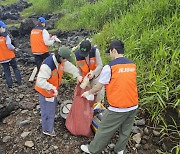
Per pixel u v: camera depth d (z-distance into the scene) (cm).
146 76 511
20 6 1590
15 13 1468
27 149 412
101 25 956
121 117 345
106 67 336
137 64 539
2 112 493
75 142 418
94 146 365
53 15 1253
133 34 641
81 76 439
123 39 663
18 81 630
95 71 440
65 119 461
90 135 425
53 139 426
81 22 1019
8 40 564
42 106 407
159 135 430
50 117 416
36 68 705
